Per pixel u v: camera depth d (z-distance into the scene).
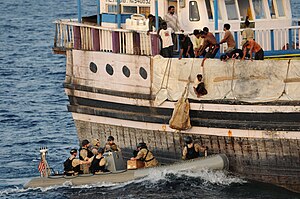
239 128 78.62
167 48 82.88
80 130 90.56
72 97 90.38
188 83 80.69
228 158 80.12
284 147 77.31
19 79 148.00
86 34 88.81
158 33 82.81
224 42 81.31
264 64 77.31
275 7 89.12
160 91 82.31
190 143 81.00
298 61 76.31
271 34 84.62
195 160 80.62
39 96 131.62
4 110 120.94
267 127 77.44
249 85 77.94
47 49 189.38
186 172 80.62
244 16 87.38
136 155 83.44
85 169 83.81
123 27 90.00
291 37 85.88
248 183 79.75
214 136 80.06
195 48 81.94
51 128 110.06
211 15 86.12
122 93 85.38
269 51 84.31
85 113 89.44
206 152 81.06
